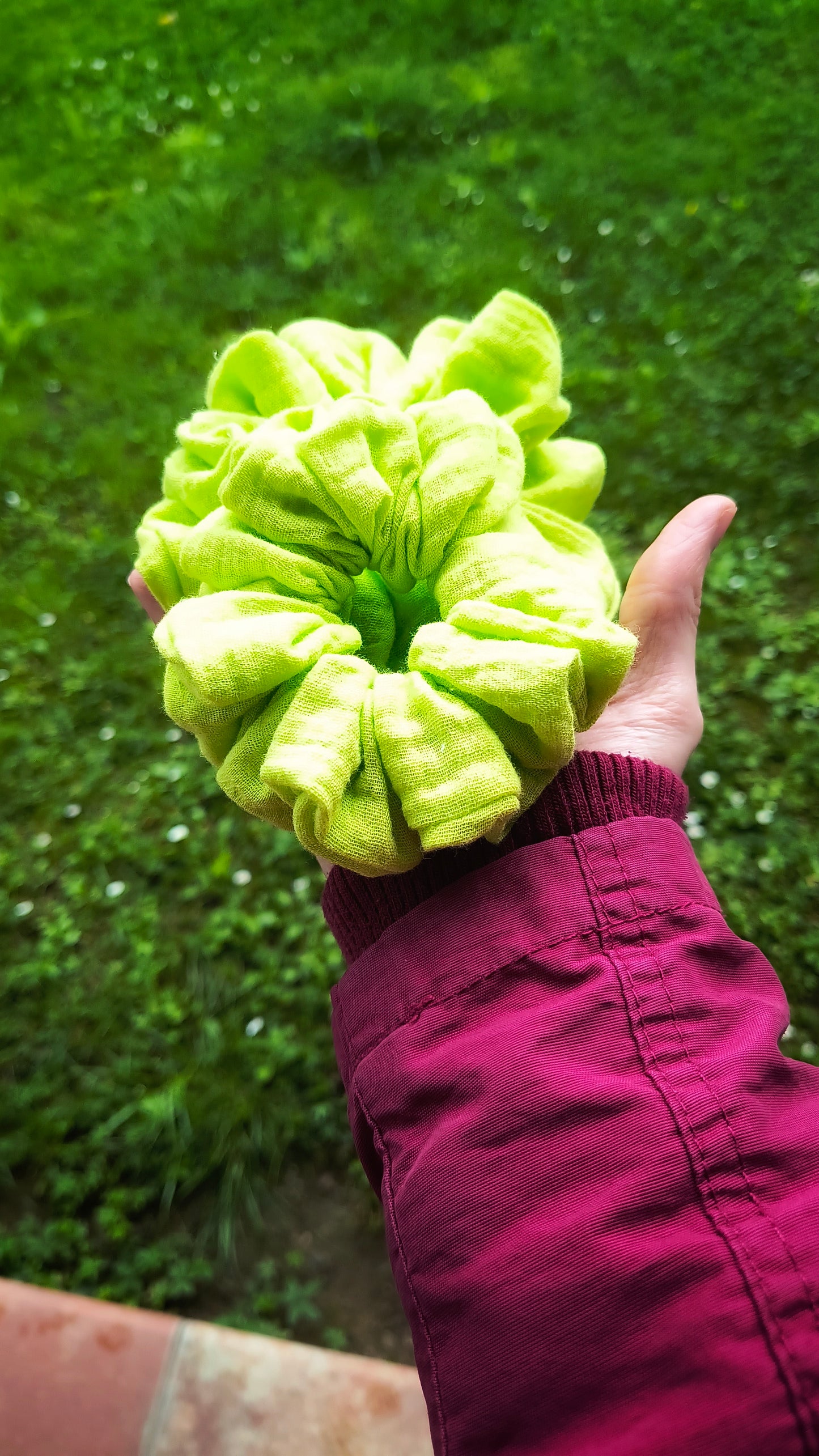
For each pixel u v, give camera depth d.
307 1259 0.48
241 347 0.27
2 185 0.86
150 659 0.63
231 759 0.22
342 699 0.21
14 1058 0.53
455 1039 0.21
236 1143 0.49
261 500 0.23
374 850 0.21
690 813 0.54
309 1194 0.49
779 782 0.54
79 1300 0.42
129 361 0.75
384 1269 0.47
